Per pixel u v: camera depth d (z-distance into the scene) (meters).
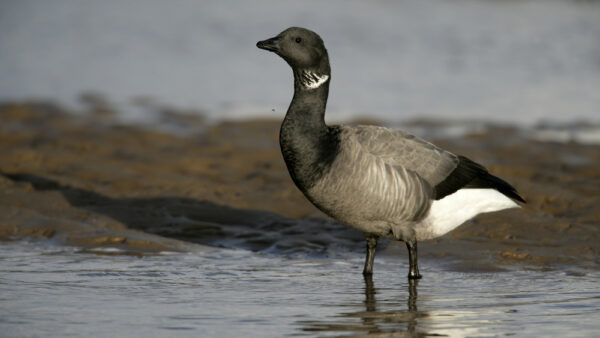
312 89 11.16
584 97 26.95
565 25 39.94
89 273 11.42
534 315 9.57
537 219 14.12
